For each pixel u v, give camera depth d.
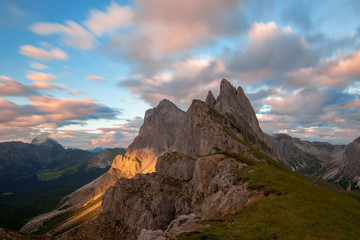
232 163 78.31
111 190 136.12
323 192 46.34
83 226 116.81
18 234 85.94
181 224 38.78
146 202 118.56
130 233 109.69
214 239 27.27
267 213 34.00
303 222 29.80
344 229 28.58
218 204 49.91
